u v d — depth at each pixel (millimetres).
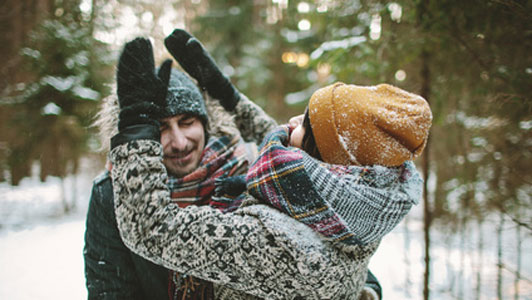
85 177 8344
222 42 7934
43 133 5699
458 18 1530
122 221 737
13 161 6355
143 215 724
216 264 696
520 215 1980
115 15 4688
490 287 2438
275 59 7867
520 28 1350
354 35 2518
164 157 1038
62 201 6430
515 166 1858
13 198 7012
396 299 2748
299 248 676
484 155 2236
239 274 703
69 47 5391
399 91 784
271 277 696
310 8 2691
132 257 944
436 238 3635
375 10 2146
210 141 1127
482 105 1912
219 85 1189
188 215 730
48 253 4312
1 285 3336
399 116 738
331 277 712
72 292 3195
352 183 726
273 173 742
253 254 686
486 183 2170
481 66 1568
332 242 721
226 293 827
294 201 716
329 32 2893
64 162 6473
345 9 2451
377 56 2250
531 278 2473
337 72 2590
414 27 1806
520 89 1470
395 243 4133
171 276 912
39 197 7234
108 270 939
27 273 3650
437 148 3494
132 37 886
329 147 765
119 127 818
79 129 5680
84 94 5477
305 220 707
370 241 752
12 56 5539
